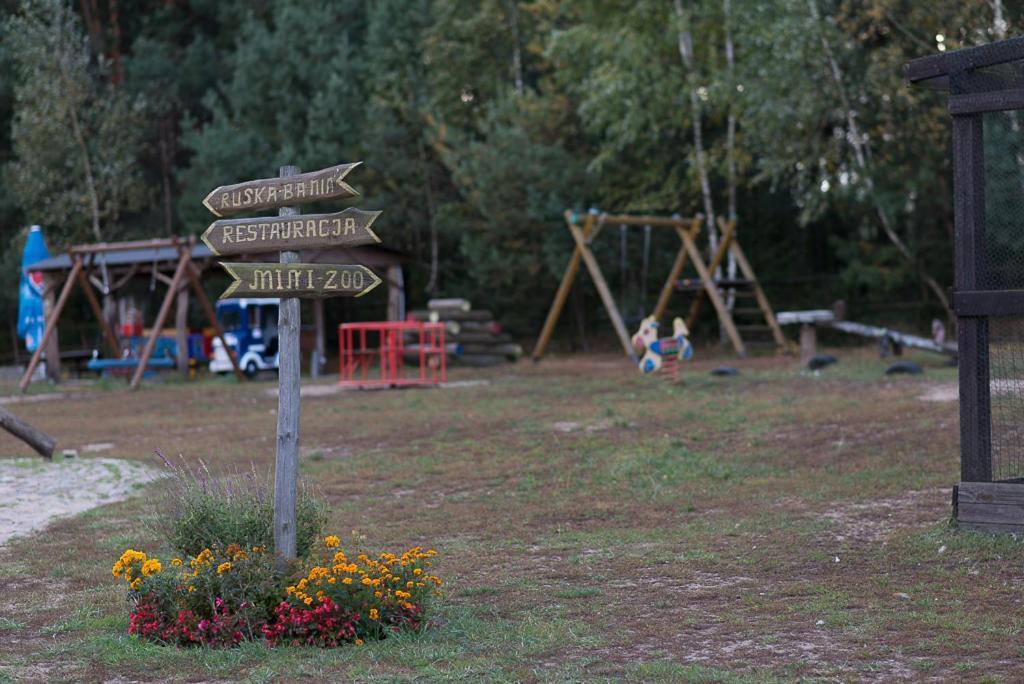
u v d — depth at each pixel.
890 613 6.96
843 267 37.59
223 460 14.48
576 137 37.34
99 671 6.18
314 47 39.41
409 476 13.24
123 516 11.27
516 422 17.08
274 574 6.91
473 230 36.91
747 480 12.12
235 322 31.27
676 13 32.16
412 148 38.44
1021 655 5.98
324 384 26.55
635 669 5.94
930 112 26.25
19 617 7.60
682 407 17.58
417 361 30.33
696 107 32.53
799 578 8.07
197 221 37.59
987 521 8.84
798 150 28.31
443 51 38.94
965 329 8.96
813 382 20.09
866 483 11.34
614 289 36.31
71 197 39.38
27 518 11.47
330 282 7.30
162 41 46.12
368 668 6.09
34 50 38.94
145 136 43.28
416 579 7.03
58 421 20.11
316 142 37.78
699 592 7.76
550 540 9.80
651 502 11.36
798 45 26.09
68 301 43.03
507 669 6.05
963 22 22.20
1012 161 9.20
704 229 36.78
